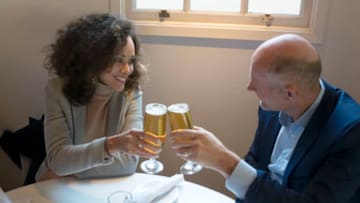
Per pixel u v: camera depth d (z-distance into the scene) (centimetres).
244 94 211
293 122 134
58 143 152
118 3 196
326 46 197
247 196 119
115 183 145
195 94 213
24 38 203
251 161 153
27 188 140
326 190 114
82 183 144
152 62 208
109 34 154
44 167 164
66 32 164
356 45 195
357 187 118
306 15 199
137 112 170
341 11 191
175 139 121
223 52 204
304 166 123
